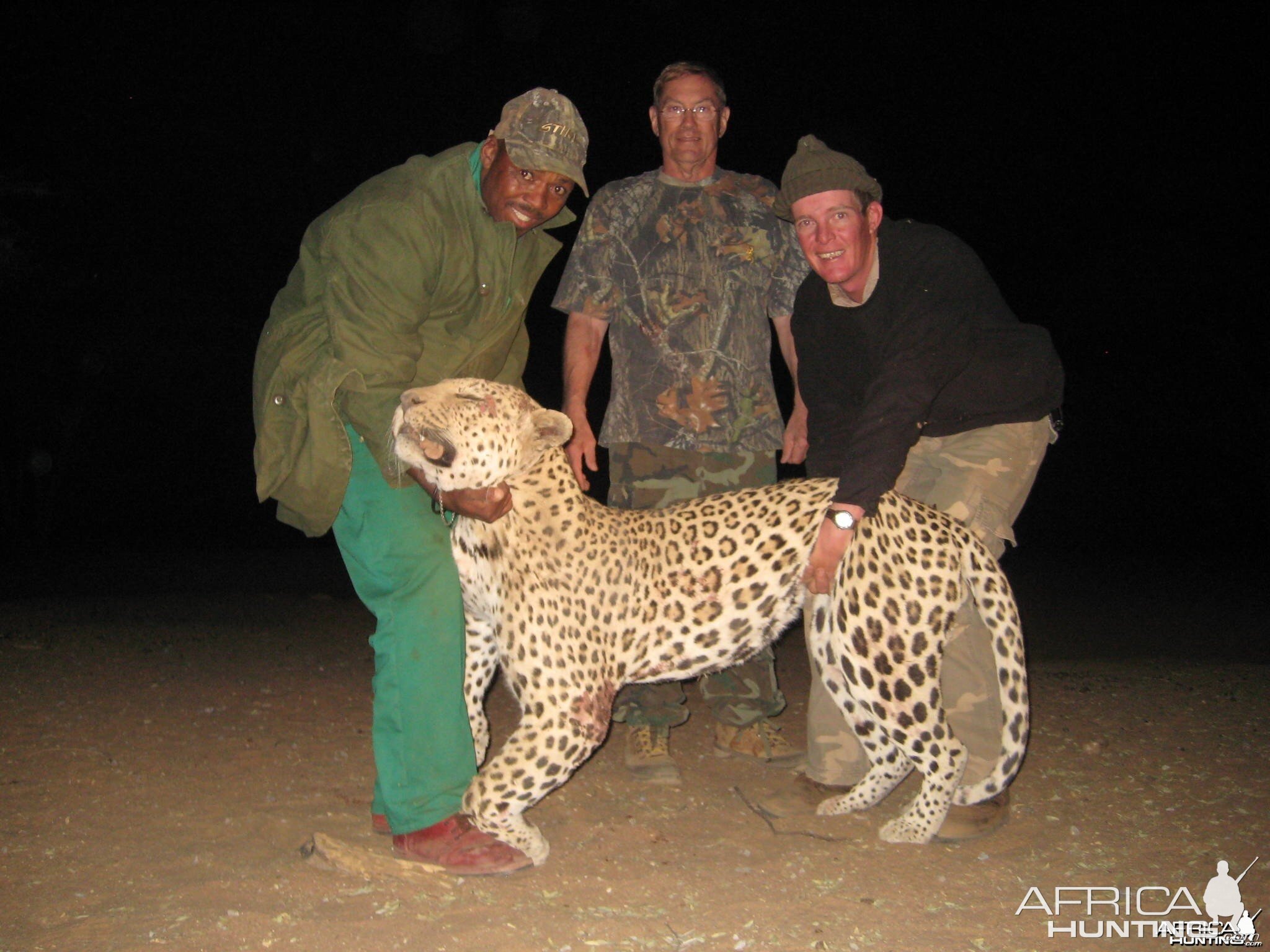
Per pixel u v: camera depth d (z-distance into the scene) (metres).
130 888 3.12
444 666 3.39
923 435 3.84
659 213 4.62
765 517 3.70
